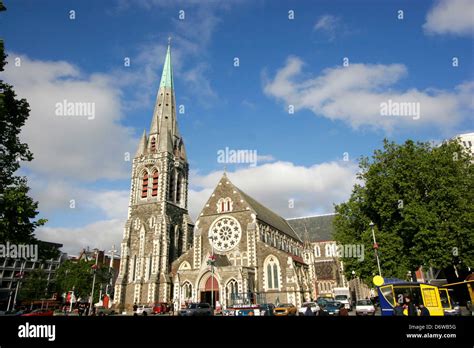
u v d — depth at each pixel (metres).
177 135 85.31
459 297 38.69
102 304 88.69
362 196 47.00
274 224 75.38
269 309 38.91
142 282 67.69
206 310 41.38
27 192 26.14
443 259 38.66
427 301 29.83
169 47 95.38
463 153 48.38
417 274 70.00
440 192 40.53
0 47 25.02
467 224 39.72
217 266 56.69
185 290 58.97
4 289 107.81
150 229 71.88
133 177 78.06
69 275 86.88
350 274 48.97
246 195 74.62
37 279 93.62
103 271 89.88
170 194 77.38
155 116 85.00
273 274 58.41
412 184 41.78
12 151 27.09
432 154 43.19
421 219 38.97
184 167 83.56
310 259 86.12
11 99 27.25
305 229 100.50
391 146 46.78
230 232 63.59
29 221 25.36
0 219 23.52
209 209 66.81
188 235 78.06
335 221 51.00
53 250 28.12
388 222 44.09
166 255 68.69
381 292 30.61
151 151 79.75
